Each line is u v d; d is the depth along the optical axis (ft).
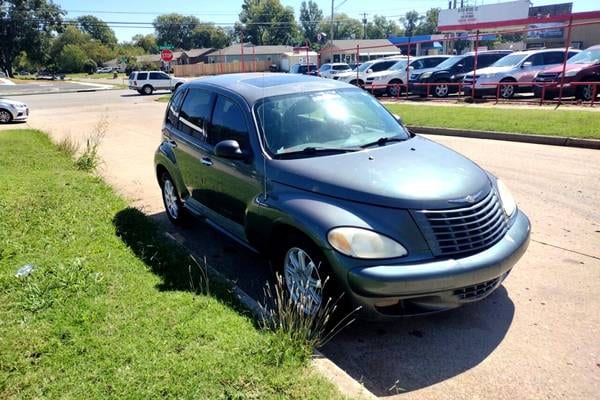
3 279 13.25
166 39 407.64
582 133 32.55
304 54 205.36
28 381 9.07
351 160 12.48
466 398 9.48
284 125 13.78
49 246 15.90
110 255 15.06
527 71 56.03
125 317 11.19
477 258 10.66
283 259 12.50
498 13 109.29
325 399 8.59
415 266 10.23
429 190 10.95
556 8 129.59
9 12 293.43
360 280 10.19
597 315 12.09
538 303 12.76
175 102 18.95
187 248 16.81
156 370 9.29
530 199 20.95
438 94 66.54
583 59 52.44
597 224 17.89
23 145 39.24
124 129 50.93
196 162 16.28
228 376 9.09
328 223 10.73
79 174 27.81
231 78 17.04
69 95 116.37
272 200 12.30
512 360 10.55
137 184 27.09
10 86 166.09
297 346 9.98
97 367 9.43
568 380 9.84
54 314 11.37
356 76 75.56
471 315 12.39
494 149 31.96
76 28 376.68
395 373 10.28
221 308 11.68
